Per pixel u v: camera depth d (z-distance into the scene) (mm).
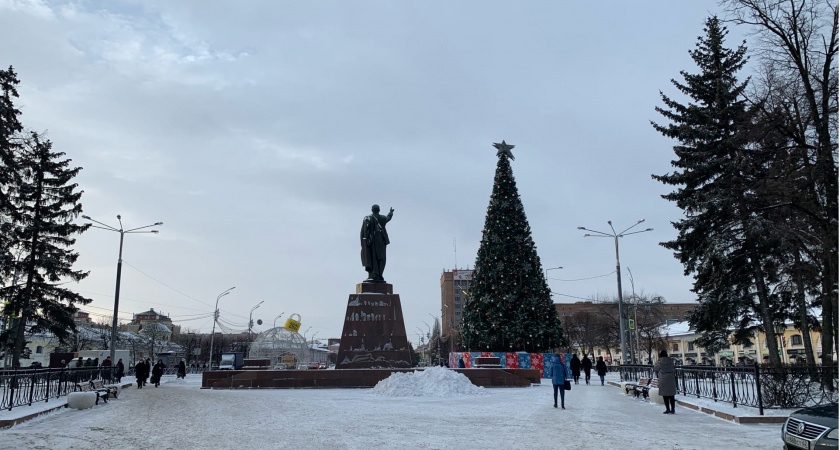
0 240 36969
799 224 22406
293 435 12570
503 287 39750
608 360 90438
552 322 40344
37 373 18781
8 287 39344
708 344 37938
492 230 41344
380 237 32562
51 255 40094
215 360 95438
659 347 73500
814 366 15766
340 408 18469
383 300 31281
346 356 30375
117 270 38406
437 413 17062
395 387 24078
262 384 28906
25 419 15141
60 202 41219
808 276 23375
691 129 30438
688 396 20547
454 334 96125
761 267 28766
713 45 32344
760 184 21984
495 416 16297
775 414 14727
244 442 11641
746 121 22266
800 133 20969
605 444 11305
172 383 41344
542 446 11156
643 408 18562
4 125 32500
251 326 71375
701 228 29172
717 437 12133
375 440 11930
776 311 31438
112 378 32688
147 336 85812
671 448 10812
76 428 13945
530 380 31391
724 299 31125
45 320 40844
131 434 12828
